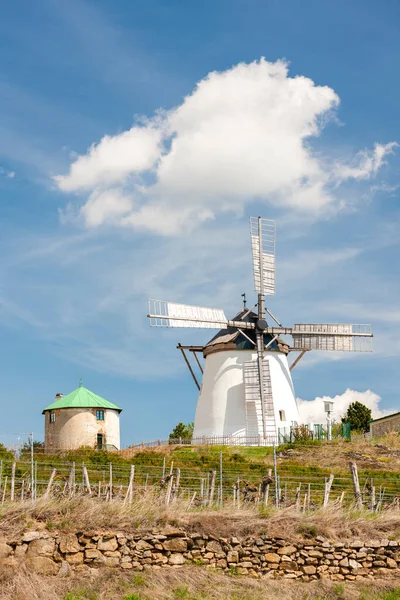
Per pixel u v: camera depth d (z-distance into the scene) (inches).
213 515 951.0
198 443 2196.1
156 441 2174.0
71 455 1679.4
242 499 1159.0
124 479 1362.0
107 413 2719.0
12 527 862.5
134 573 874.1
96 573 861.2
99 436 2682.1
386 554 962.1
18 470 1339.8
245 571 919.7
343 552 951.0
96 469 1487.5
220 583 887.7
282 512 981.8
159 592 844.6
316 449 1941.4
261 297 2369.6
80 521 893.8
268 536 940.0
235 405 2250.2
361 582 937.5
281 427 2239.2
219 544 926.4
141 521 918.4
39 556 852.0
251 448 2009.1
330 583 922.7
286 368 2340.1
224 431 2239.2
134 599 811.4
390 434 2219.5
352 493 1328.7
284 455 1889.8
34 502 906.1
